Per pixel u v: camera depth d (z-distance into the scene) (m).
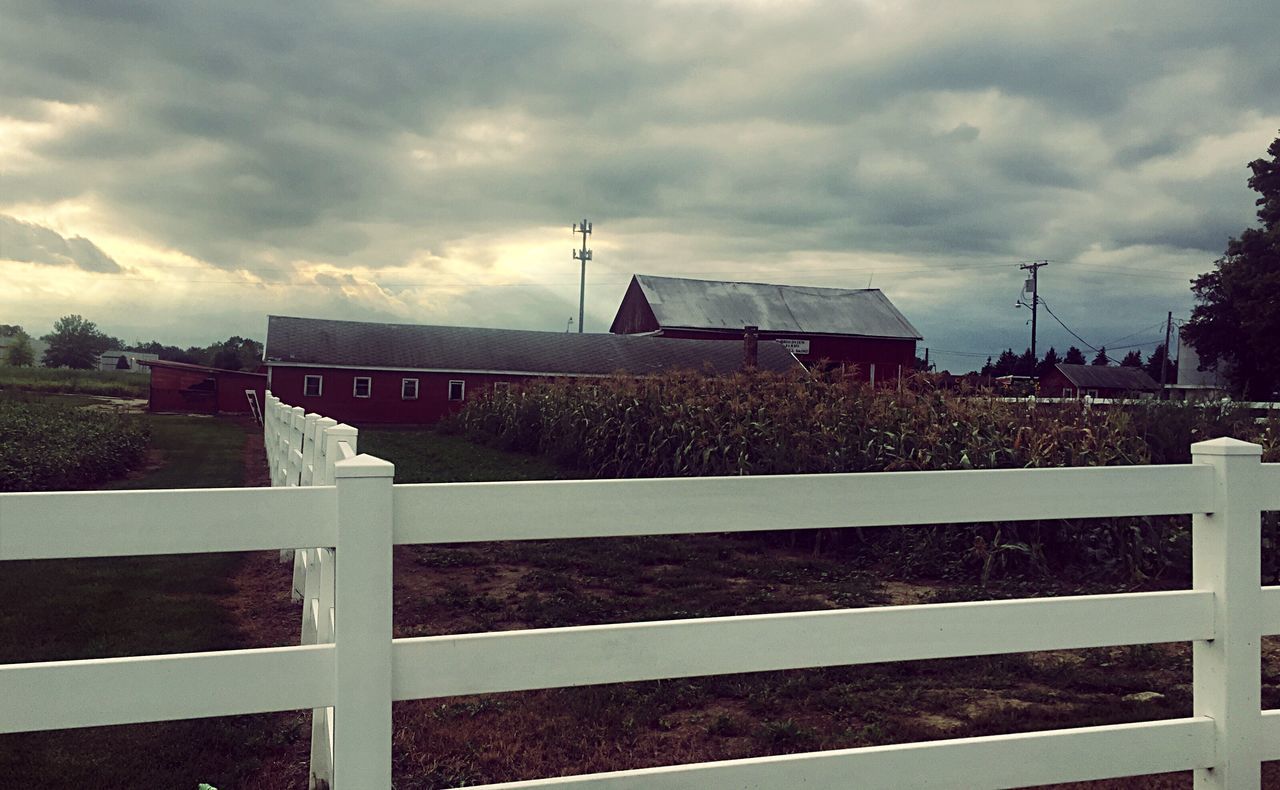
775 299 51.97
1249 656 2.89
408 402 39.41
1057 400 9.79
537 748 3.92
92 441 15.04
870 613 2.60
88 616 6.12
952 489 2.71
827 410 10.36
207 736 4.04
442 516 2.31
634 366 41.59
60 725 2.05
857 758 2.57
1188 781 3.58
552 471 16.34
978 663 5.11
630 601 6.68
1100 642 2.79
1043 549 7.76
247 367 86.25
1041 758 2.73
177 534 2.13
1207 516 2.93
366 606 2.21
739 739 4.05
